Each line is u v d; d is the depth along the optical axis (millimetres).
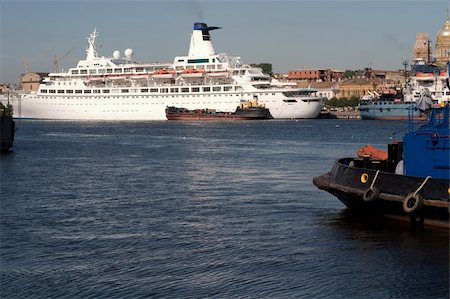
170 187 74750
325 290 34906
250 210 57875
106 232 49375
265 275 37562
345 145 153750
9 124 130625
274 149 140875
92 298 34312
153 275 37906
